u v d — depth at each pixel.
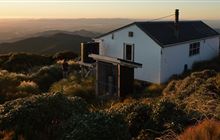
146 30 24.84
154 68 24.73
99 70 20.80
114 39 27.33
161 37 24.92
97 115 7.78
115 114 8.09
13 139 7.54
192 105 10.98
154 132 8.15
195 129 6.56
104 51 28.28
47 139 7.73
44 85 24.98
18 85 22.28
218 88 14.23
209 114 8.98
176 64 25.61
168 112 8.80
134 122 8.88
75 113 8.83
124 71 19.58
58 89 21.39
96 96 20.30
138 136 8.25
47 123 8.23
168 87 19.25
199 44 28.36
